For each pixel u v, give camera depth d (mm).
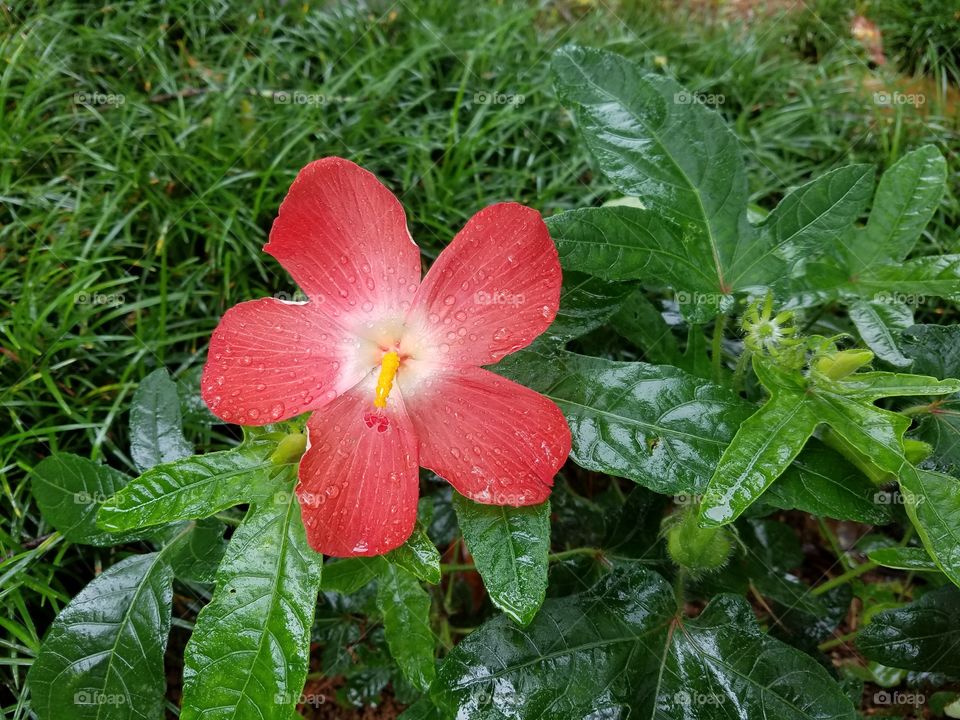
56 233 355
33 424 311
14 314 313
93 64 429
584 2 540
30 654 264
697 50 516
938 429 232
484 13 486
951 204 433
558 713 199
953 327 243
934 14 527
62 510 225
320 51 452
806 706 205
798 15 551
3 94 376
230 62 448
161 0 458
